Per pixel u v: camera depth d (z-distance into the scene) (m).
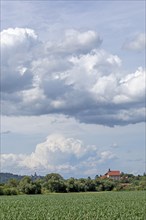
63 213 49.78
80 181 167.12
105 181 174.88
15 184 154.00
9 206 63.66
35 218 43.50
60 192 157.62
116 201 76.88
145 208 55.22
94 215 46.84
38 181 163.62
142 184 184.75
